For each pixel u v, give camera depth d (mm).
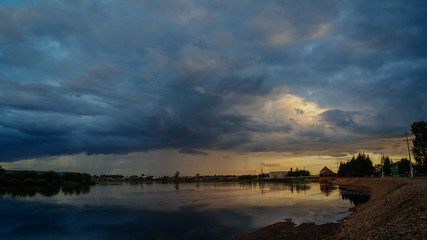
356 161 149625
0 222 45156
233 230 35125
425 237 15047
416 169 83312
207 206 60344
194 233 34219
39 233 36969
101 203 70375
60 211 56594
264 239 29844
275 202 64438
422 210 21328
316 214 44344
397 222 20188
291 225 36219
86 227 40125
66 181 185625
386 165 140500
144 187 172375
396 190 45000
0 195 99750
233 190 121562
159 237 32875
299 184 173625
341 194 77812
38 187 156875
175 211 53469
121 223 42375
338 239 24969
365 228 24703
